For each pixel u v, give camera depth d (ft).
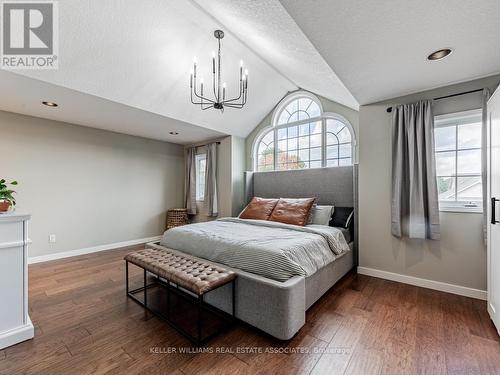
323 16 4.64
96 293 7.89
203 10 7.61
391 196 8.99
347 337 5.58
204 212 16.29
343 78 7.49
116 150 14.35
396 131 8.93
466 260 7.77
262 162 15.71
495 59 6.35
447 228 8.09
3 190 5.86
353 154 11.85
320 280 7.45
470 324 6.07
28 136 11.15
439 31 5.10
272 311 5.49
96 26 7.32
